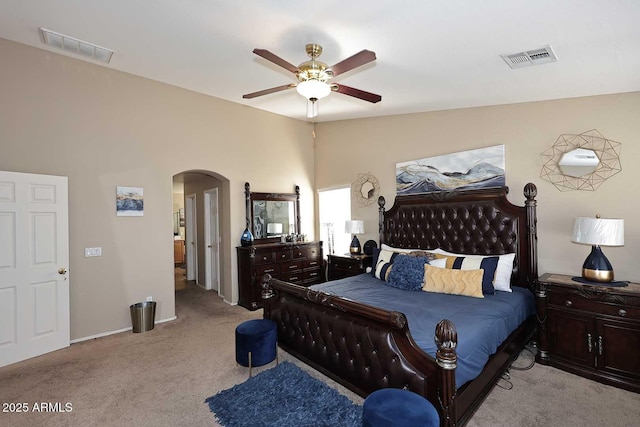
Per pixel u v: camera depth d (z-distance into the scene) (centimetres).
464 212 379
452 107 399
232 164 496
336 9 214
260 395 241
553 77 279
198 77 386
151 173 416
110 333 381
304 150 594
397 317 196
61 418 221
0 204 304
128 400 242
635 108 288
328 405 227
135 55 328
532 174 343
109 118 383
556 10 185
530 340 330
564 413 221
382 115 488
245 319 432
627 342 248
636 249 287
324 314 258
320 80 243
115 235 388
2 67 318
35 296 323
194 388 258
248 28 257
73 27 277
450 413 175
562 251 325
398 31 228
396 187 468
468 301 280
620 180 294
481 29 213
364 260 464
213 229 604
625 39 210
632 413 220
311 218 602
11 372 287
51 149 344
